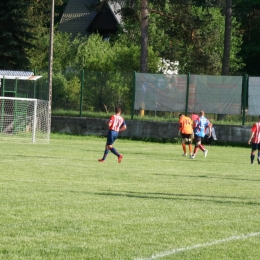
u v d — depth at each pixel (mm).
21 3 63406
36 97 53906
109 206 17016
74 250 11680
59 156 34156
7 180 22406
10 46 63656
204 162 35250
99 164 30625
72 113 55375
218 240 13062
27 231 13266
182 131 39344
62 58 79375
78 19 105500
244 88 51781
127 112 54219
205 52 68188
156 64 73750
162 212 16359
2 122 50375
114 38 89312
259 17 105188
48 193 19219
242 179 26203
